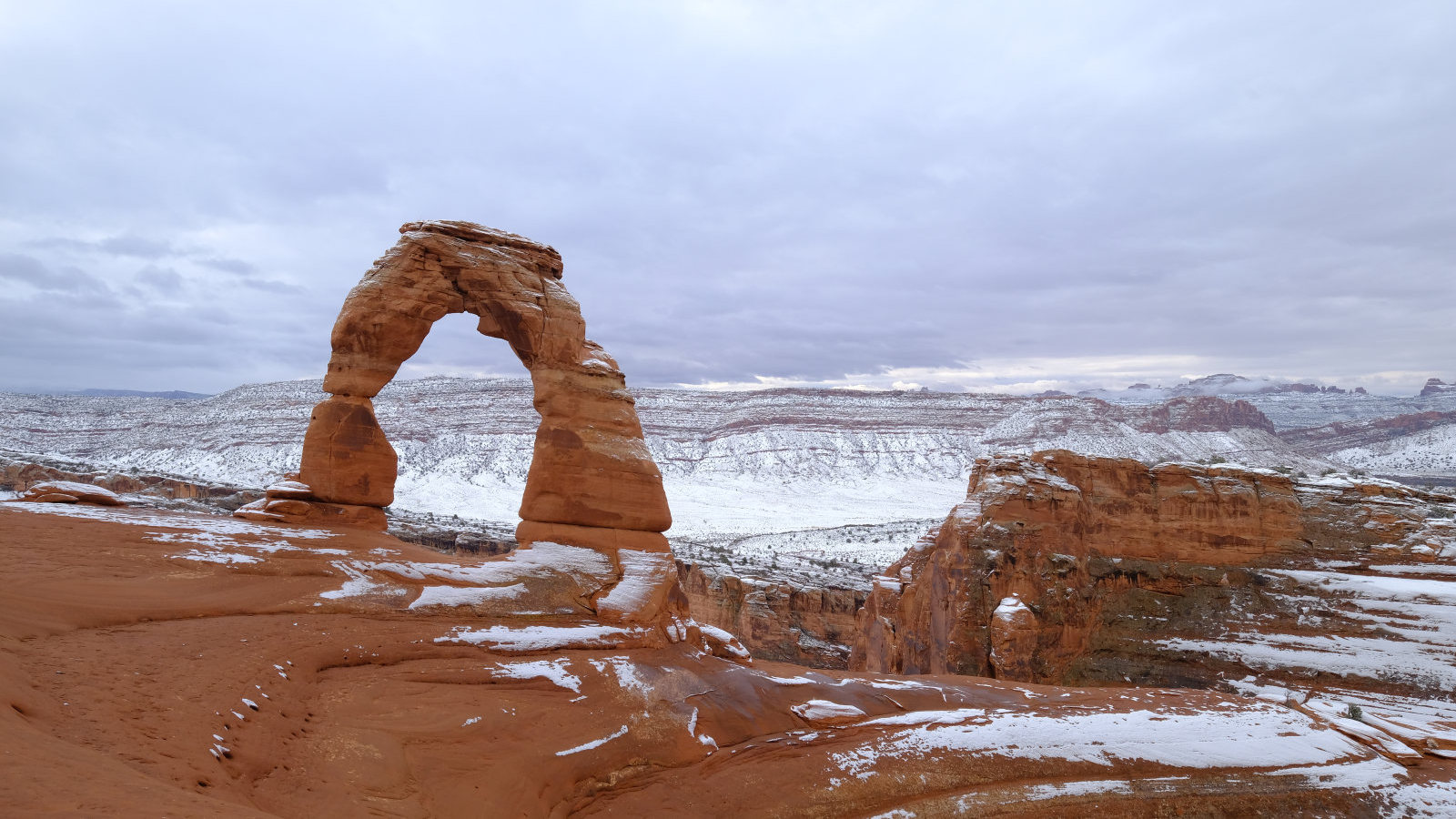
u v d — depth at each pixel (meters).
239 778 11.88
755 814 17.22
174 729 11.94
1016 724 23.05
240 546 20.78
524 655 19.89
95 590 16.20
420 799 13.86
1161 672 41.75
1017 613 37.84
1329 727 27.55
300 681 15.73
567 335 26.72
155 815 8.02
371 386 26.58
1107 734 23.48
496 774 15.38
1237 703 28.34
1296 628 42.72
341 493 25.97
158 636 15.24
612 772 17.23
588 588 23.81
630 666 20.75
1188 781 22.20
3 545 17.66
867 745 20.59
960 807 19.16
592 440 26.28
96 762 9.41
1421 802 23.61
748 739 19.83
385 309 26.12
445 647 19.02
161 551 19.28
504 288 26.33
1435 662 38.62
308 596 19.09
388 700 16.38
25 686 11.42
